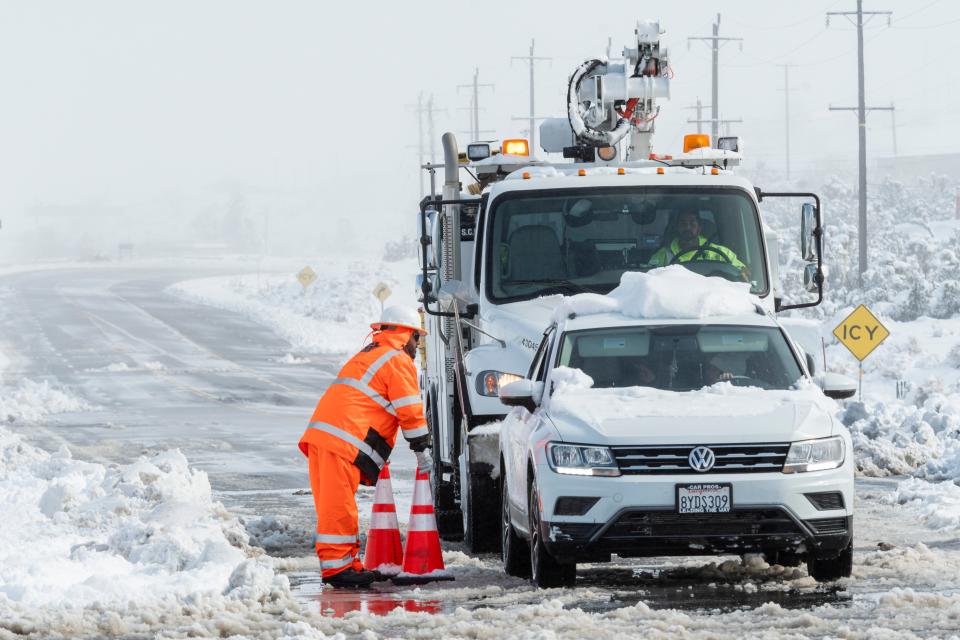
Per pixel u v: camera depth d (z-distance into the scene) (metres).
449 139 34.06
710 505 21.50
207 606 21.56
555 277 30.53
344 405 24.86
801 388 23.89
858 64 140.88
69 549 29.30
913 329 106.62
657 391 23.69
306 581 25.84
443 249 34.50
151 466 38.16
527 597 22.17
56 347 140.62
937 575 23.12
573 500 21.78
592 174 31.83
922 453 46.22
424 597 22.95
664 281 26.12
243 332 158.25
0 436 56.94
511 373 29.16
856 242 159.62
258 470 53.47
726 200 30.92
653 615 19.55
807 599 21.20
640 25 36.94
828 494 21.88
